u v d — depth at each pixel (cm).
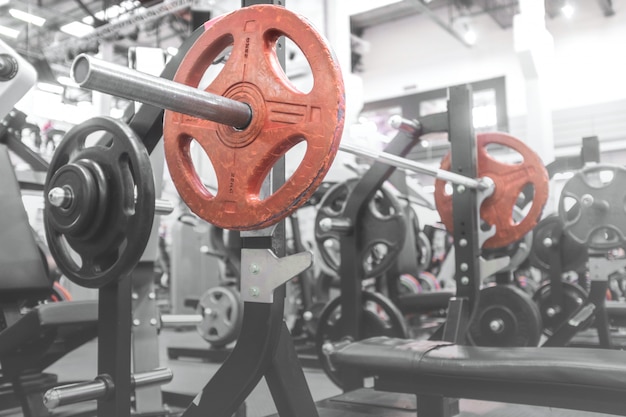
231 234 409
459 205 246
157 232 223
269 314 130
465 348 173
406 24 1255
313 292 494
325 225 256
